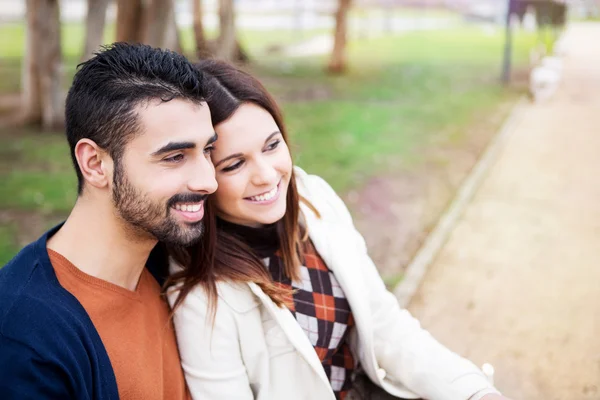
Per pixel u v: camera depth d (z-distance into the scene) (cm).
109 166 134
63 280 137
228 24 1375
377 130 902
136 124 130
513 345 338
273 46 2088
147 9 756
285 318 168
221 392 165
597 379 305
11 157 739
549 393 296
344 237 189
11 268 137
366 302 182
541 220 538
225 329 166
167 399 158
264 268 172
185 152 137
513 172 696
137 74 132
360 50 2017
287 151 171
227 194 165
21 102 1065
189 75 136
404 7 4059
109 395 135
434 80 1393
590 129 909
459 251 471
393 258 461
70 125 136
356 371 203
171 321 168
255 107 165
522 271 433
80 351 128
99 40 872
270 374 175
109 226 140
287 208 179
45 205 570
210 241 165
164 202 136
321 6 3672
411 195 612
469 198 603
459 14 3597
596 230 511
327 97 1180
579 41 2356
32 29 876
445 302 388
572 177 670
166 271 174
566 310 375
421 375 189
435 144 823
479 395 181
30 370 120
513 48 2066
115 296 143
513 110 1064
